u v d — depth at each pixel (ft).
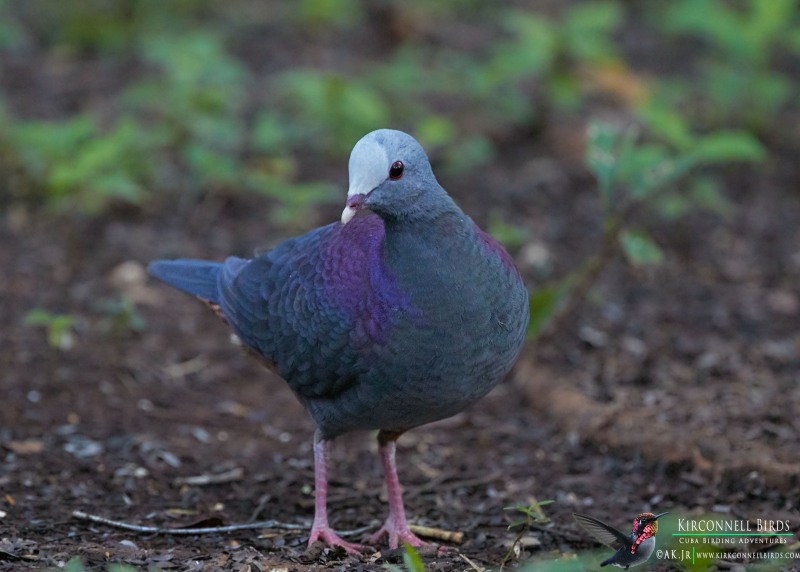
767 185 51.98
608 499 29.99
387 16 65.26
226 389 37.35
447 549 26.43
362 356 24.89
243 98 56.34
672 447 31.71
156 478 30.73
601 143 35.55
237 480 31.09
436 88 56.80
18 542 25.18
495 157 53.98
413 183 24.20
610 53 57.93
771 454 30.53
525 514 28.73
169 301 42.27
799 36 55.67
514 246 44.96
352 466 32.68
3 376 36.09
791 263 45.68
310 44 63.62
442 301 24.23
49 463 30.76
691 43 67.00
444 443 34.24
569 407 35.12
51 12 65.77
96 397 35.63
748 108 56.24
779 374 37.37
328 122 51.80
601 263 36.47
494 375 25.57
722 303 42.80
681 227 48.16
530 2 70.38
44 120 53.16
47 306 40.88
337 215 48.42
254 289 27.66
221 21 65.82
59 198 45.88
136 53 61.57
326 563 25.48
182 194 49.08
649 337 40.40
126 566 23.21
